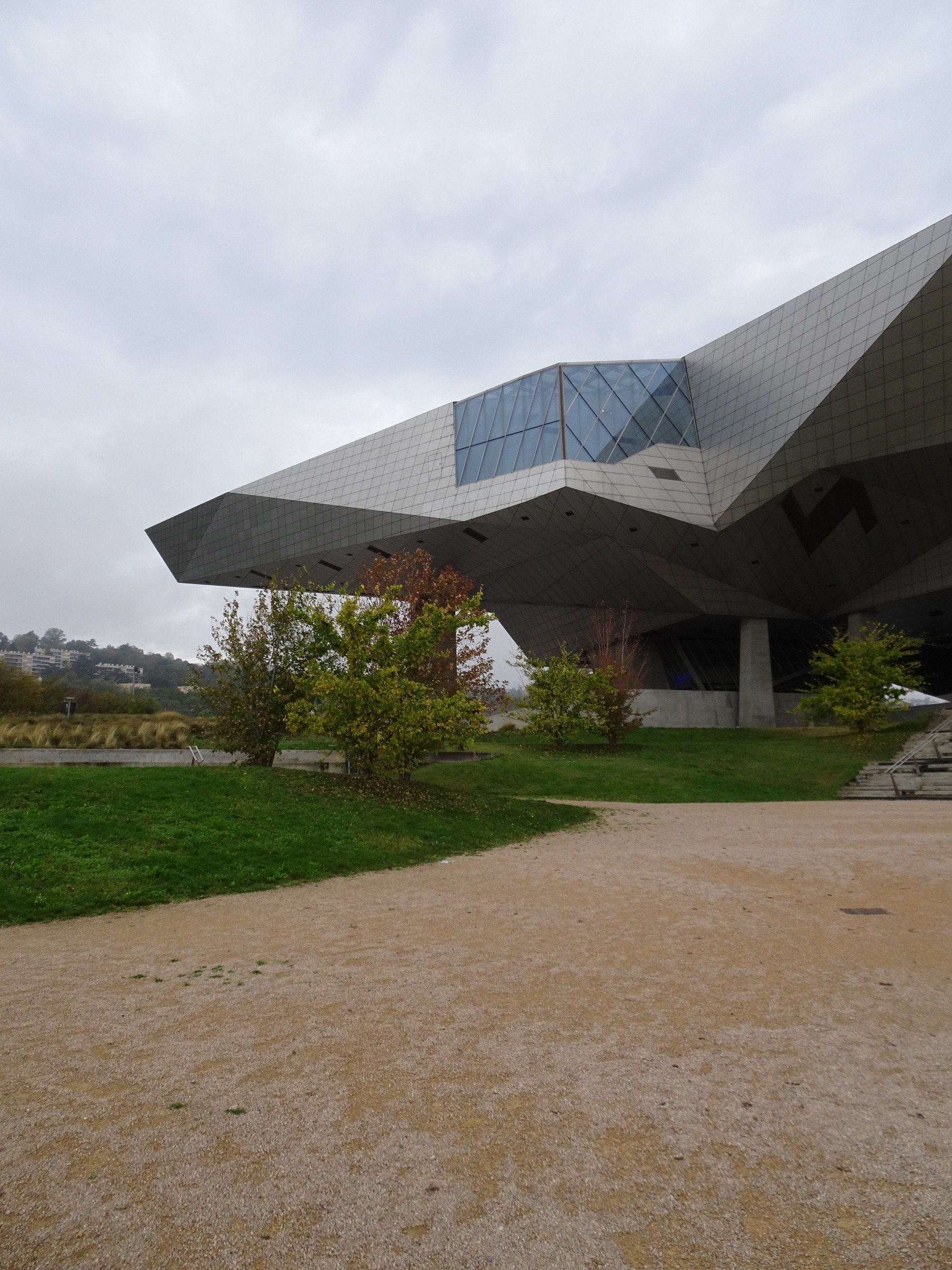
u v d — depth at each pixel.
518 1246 2.57
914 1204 2.82
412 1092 3.80
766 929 7.48
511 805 18.89
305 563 47.41
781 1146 3.25
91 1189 2.91
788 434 35.41
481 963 6.31
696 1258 2.51
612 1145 3.27
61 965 6.35
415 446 44.28
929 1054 4.28
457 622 18.25
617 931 7.45
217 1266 2.46
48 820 11.27
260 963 6.39
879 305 31.36
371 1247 2.56
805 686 48.19
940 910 8.27
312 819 13.47
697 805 23.56
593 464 38.44
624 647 46.22
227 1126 3.43
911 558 41.88
